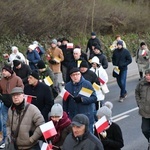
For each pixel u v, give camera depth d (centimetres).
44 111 1194
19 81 1368
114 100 2019
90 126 1200
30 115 1005
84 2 3559
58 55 2161
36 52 2195
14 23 2950
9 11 2897
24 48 2895
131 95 2122
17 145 1011
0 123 1349
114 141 947
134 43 3934
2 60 2581
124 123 1627
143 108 1276
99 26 3794
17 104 1001
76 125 810
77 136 821
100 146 824
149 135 1295
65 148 837
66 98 1198
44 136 941
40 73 1561
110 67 3002
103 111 946
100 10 3819
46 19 3159
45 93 1202
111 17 3991
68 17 3388
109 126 956
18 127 1002
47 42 3134
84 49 3366
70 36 3450
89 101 1182
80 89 1191
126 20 4106
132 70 2920
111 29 3922
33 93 1200
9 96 1313
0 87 1363
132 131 1528
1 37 2886
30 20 3036
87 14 3584
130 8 4269
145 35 4262
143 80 1288
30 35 3088
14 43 2895
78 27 3531
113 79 2556
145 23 4322
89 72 1394
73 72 1186
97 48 1883
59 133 971
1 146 1315
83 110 1189
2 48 2781
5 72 1352
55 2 3253
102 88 1503
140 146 1376
